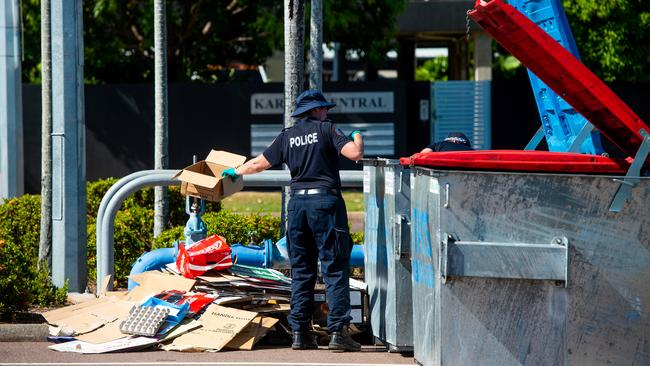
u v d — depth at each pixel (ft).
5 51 79.05
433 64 208.64
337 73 158.92
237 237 59.26
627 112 36.35
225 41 131.23
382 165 42.60
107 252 52.39
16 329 43.88
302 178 42.37
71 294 53.42
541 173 36.19
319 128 42.45
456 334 35.99
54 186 53.67
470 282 35.94
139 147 128.16
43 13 56.24
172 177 49.52
